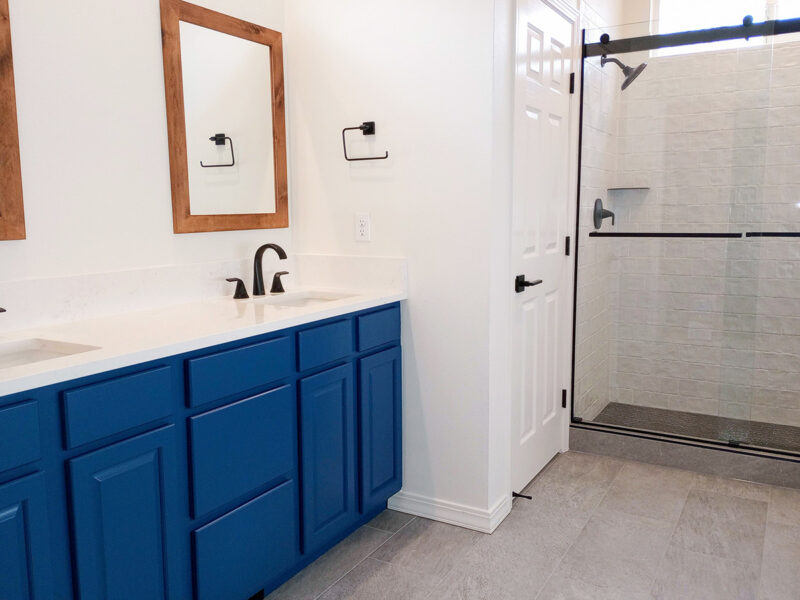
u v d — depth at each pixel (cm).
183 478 159
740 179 283
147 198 203
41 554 128
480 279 224
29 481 125
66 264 182
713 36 282
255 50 236
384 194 239
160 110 205
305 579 204
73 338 158
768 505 255
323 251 256
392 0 228
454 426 236
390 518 247
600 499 262
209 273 225
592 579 203
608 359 323
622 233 312
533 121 253
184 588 161
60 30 175
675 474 288
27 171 170
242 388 173
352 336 216
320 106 247
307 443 198
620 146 305
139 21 196
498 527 238
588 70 298
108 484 139
